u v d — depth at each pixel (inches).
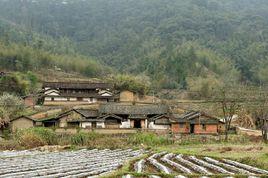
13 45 5910.4
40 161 1196.5
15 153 1582.2
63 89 4005.9
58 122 3024.1
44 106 3663.9
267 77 5536.4
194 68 5826.8
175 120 2965.1
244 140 2263.8
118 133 2728.8
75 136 2304.4
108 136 2554.1
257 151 1470.2
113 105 3243.1
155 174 830.5
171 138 2301.9
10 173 920.9
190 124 2952.8
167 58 6294.3
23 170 974.4
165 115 3051.2
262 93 3105.3
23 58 5570.9
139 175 829.2
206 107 3767.2
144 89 4640.8
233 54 7071.9
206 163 1084.5
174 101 3976.4
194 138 2331.4
